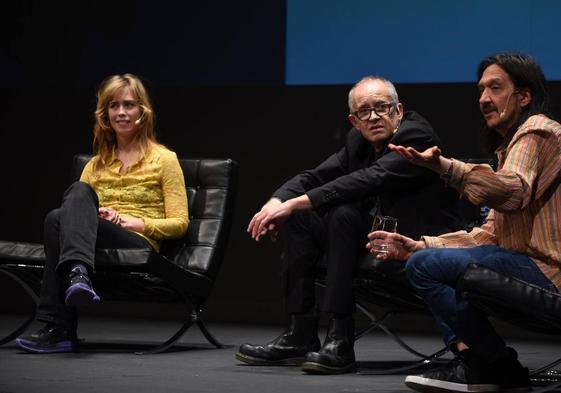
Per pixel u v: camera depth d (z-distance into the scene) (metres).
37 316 4.93
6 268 5.26
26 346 4.88
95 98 9.07
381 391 3.69
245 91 8.85
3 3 9.12
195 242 5.59
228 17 8.84
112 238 5.02
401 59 8.43
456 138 8.26
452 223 4.63
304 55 8.70
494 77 3.48
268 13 8.77
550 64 8.01
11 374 3.99
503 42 8.13
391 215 4.55
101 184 5.59
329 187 4.39
